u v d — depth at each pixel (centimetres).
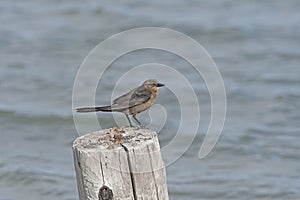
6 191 1448
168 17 2755
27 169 1524
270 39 2475
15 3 3073
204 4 2908
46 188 1448
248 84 2088
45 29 2691
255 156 1603
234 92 2023
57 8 2942
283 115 1850
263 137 1708
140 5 2925
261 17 2717
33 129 1803
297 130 1748
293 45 2398
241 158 1593
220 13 2778
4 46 2497
